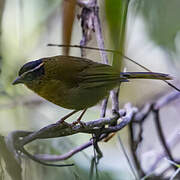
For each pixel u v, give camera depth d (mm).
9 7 12820
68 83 9648
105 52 9914
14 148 7164
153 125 13141
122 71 9383
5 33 12562
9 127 10945
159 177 10719
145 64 13047
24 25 12930
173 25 11250
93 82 9523
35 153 8641
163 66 13039
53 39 13070
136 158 10508
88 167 8891
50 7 13141
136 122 11164
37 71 9539
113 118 8789
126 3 8078
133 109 10180
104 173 9047
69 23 9477
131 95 13539
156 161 11070
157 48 12555
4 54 12086
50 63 9656
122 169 10414
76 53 12891
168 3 11062
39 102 12352
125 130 11930
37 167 8156
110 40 8359
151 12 11234
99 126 8562
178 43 12180
